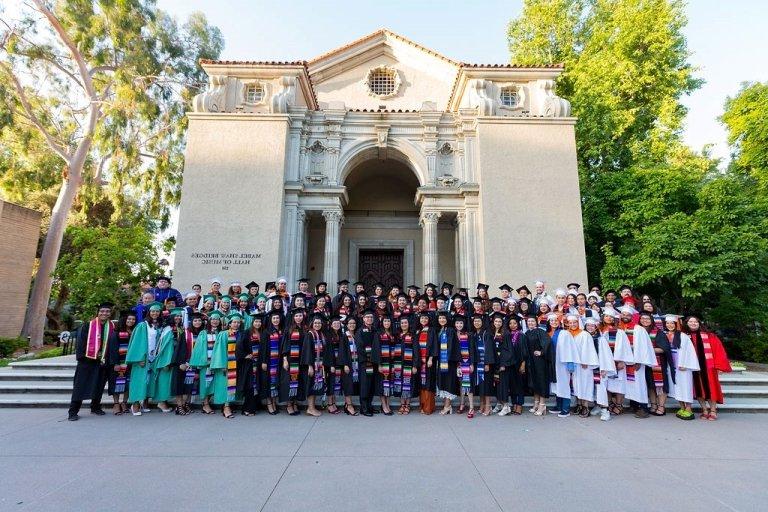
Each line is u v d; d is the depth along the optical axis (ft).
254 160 47.32
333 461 16.97
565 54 78.69
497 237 45.75
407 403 26.84
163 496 13.42
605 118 63.36
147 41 77.66
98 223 94.94
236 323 26.40
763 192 54.95
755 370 41.91
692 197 51.85
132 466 16.28
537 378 26.76
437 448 18.89
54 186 84.79
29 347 66.85
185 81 84.94
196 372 26.94
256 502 12.98
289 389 25.63
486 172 47.50
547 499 13.35
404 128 52.06
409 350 27.14
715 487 14.53
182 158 85.51
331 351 26.89
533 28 82.43
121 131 72.49
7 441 19.84
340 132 51.57
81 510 12.43
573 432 22.17
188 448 18.71
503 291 39.27
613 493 13.89
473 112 50.88
